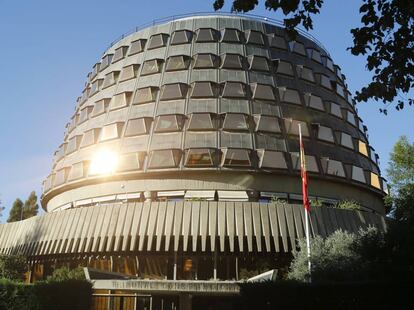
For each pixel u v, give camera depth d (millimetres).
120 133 45375
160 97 45906
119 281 29422
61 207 48500
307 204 31719
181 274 35562
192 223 35812
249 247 35000
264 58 48656
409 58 14297
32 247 41125
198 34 50344
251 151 41719
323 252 29359
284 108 45688
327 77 52375
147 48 51594
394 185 41906
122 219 36969
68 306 23344
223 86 45719
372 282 18656
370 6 13836
